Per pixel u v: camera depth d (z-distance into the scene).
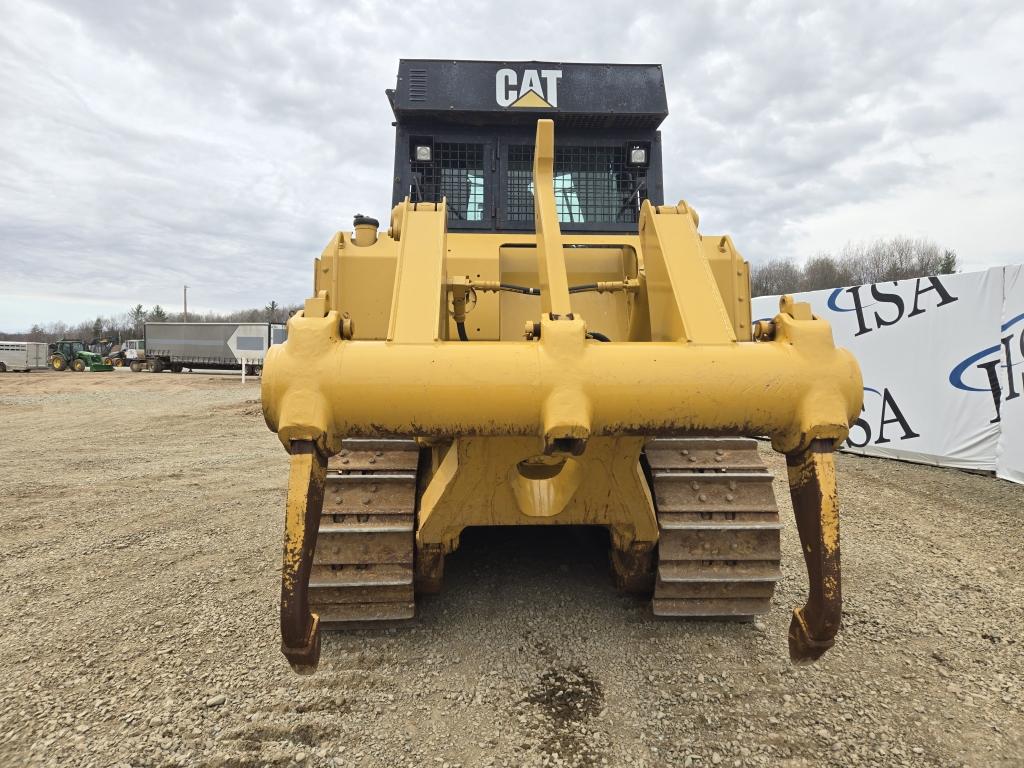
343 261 3.21
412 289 2.11
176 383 24.02
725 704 2.49
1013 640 3.08
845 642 3.03
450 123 4.22
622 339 3.48
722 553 2.89
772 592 2.94
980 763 2.17
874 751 2.22
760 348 1.83
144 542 4.64
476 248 3.49
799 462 1.85
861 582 3.81
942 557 4.27
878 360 7.88
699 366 1.77
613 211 4.27
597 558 3.95
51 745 2.27
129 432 10.90
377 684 2.64
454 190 4.22
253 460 8.14
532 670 2.73
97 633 3.15
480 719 2.41
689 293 2.26
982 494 6.01
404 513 2.89
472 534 4.38
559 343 1.78
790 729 2.34
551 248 2.67
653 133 4.30
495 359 1.75
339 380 1.72
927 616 3.33
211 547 4.51
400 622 3.08
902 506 5.59
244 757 2.19
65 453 8.71
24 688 2.65
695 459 3.02
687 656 2.84
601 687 2.61
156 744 2.27
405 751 2.22
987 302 6.80
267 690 2.61
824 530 1.72
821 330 1.84
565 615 3.21
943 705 2.52
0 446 9.34
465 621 3.16
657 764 2.16
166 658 2.89
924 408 7.41
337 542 2.88
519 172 4.23
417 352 1.77
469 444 2.34
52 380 25.72
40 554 4.38
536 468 2.75
